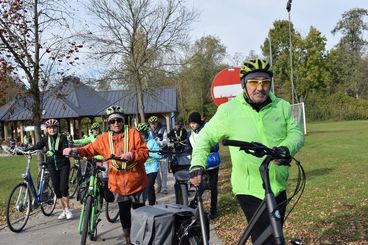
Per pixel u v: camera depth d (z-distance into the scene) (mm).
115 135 6344
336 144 23734
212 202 8188
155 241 4344
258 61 3809
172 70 28859
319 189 10078
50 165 8984
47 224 8625
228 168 17219
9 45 10547
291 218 7473
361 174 12102
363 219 6938
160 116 52062
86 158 6410
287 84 52281
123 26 27109
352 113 65375
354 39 89062
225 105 3979
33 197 8969
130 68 27781
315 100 67062
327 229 6609
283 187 3873
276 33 54875
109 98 45938
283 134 3889
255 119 3842
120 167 6207
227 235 6945
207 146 3938
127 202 6289
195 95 66625
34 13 11039
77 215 9383
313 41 49969
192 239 4250
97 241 7172
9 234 7949
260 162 3777
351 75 76562
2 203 11492
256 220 3434
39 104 11570
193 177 3842
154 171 9008
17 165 25578
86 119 53594
